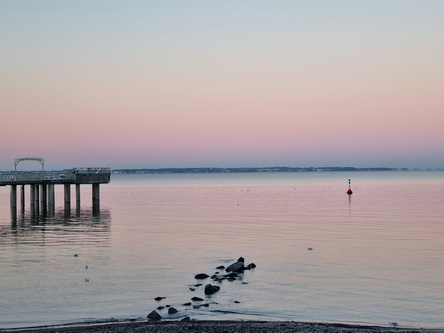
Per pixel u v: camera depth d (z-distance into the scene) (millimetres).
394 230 58875
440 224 64562
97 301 30031
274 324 25125
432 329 24875
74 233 56406
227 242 50219
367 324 26156
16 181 71688
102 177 83250
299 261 40688
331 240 51312
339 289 32500
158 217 75812
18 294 31375
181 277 35562
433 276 35688
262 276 35781
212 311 28141
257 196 137625
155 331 23859
